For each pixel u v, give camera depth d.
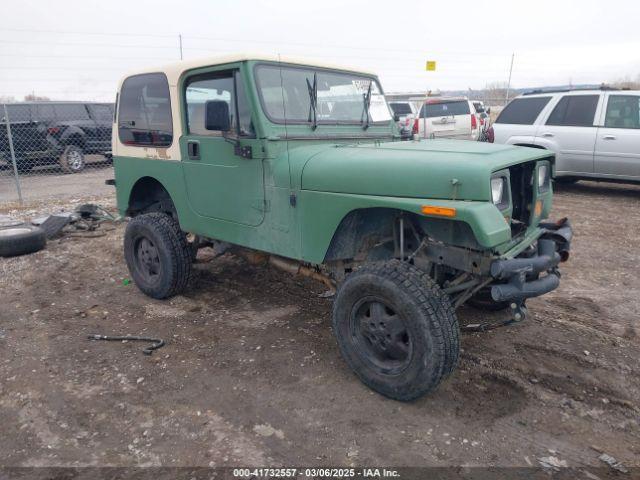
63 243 7.03
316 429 3.00
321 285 5.27
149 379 3.55
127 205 5.20
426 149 3.46
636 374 3.52
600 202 8.96
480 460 2.73
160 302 4.91
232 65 3.71
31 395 3.38
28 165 13.95
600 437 2.91
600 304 4.71
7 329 4.38
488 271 3.01
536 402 3.22
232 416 3.13
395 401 3.24
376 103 4.57
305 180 3.45
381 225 3.48
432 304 2.96
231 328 4.32
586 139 9.20
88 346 4.04
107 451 2.85
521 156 3.27
